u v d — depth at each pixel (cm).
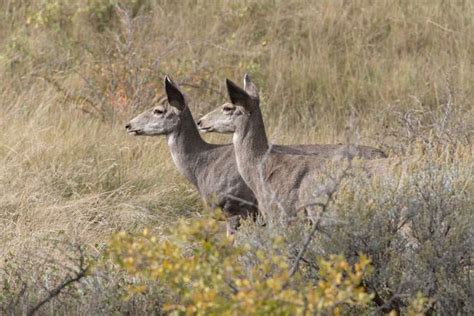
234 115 2281
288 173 2166
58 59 3550
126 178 2622
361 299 1303
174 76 3366
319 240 1581
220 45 3694
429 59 3691
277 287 1273
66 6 3809
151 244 1359
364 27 3856
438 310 1579
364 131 2959
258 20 3859
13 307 1642
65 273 1894
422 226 1627
